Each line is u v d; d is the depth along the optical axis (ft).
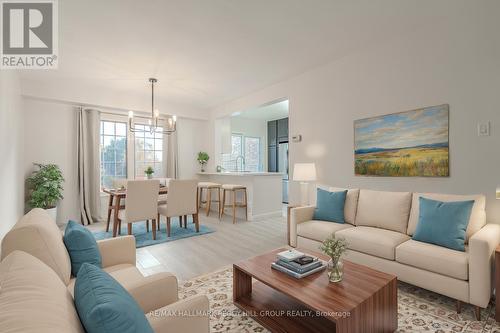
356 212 10.44
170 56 11.80
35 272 3.08
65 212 16.49
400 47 10.32
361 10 8.59
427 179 9.71
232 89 16.81
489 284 6.11
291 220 11.10
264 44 10.83
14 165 11.78
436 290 6.89
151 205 12.81
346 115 12.20
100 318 2.51
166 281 4.72
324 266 6.69
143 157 19.61
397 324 5.98
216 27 9.45
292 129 14.80
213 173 20.16
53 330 2.11
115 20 8.88
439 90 9.34
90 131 17.03
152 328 3.26
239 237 13.41
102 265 6.24
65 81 15.08
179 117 21.31
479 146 8.52
